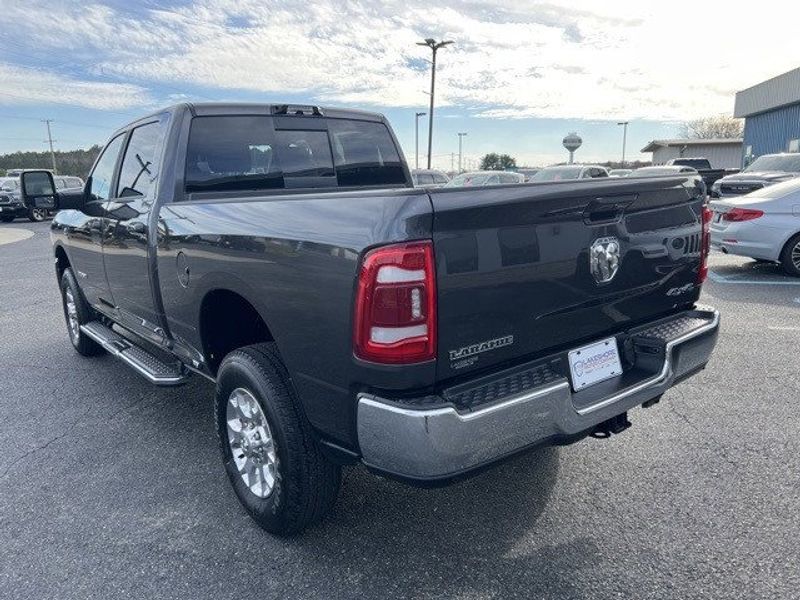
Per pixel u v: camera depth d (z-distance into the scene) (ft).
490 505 10.25
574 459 11.69
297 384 8.32
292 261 7.95
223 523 9.95
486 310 7.51
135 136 13.80
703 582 8.23
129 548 9.32
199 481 11.33
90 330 16.79
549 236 8.05
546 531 9.49
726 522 9.54
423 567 8.74
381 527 9.72
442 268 7.02
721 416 13.41
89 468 11.89
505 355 7.92
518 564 8.74
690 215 10.42
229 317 10.82
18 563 9.00
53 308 27.12
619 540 9.20
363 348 7.09
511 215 7.57
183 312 11.03
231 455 10.24
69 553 9.22
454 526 9.70
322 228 7.57
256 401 9.16
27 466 12.01
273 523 9.30
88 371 17.84
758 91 103.81
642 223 9.43
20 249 52.60
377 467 7.50
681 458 11.60
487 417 7.21
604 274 8.88
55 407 15.07
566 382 7.95
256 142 12.84
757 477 10.84
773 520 9.55
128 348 14.56
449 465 7.12
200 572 8.73
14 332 22.77
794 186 29.04
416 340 6.95
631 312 9.62
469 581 8.41
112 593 8.34
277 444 8.78
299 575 8.63
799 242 28.58
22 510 10.43
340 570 8.71
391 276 6.82
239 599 8.18
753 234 29.09
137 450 12.64
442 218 6.96
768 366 16.47
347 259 7.16
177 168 11.77
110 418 14.34
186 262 10.47
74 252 16.99
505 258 7.57
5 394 16.02
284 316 8.27
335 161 14.20
